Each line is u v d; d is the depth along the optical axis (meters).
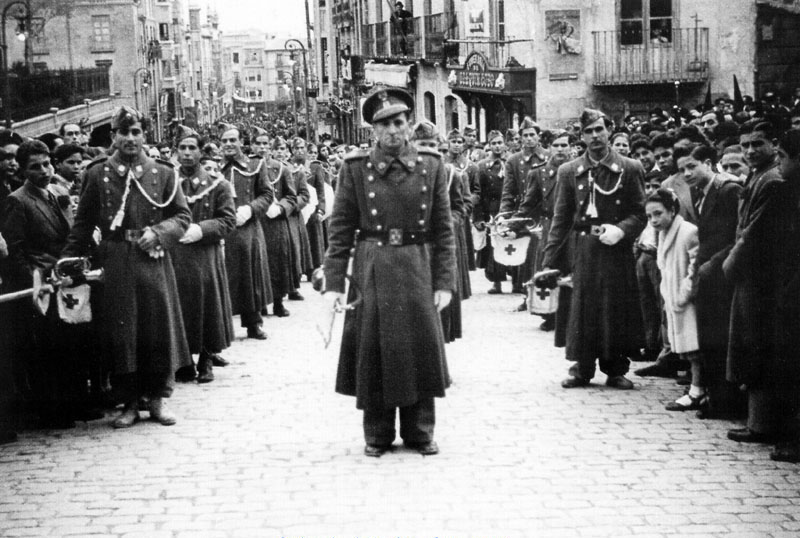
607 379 9.27
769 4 25.67
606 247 8.94
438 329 7.15
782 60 25.86
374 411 7.18
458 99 33.12
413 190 7.04
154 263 8.18
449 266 7.19
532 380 9.49
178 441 7.71
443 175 7.23
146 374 8.27
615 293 8.93
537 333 11.96
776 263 7.19
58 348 8.12
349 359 7.28
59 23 66.00
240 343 11.89
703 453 7.18
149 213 8.13
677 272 8.17
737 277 7.29
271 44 186.75
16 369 8.10
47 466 7.15
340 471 6.86
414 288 7.04
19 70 43.03
